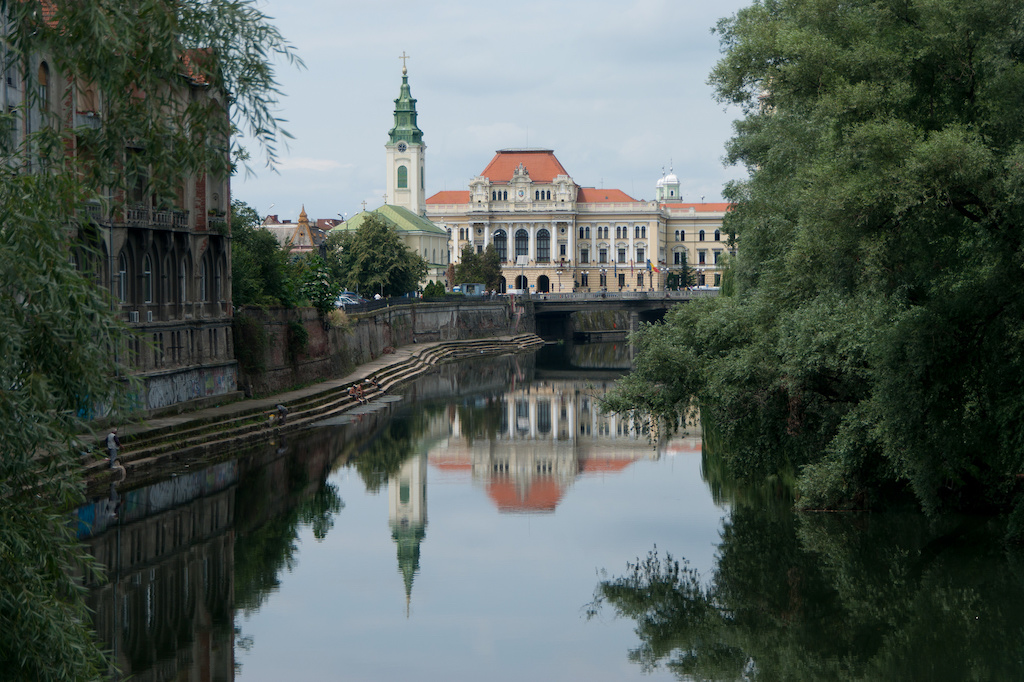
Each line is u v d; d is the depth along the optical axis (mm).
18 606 14562
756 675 28812
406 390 100875
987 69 30578
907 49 32219
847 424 40125
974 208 31703
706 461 62062
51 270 14492
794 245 35906
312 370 86438
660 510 48344
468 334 157250
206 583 35906
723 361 42125
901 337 33844
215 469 54469
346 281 150875
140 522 42344
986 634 31047
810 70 33656
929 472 35375
